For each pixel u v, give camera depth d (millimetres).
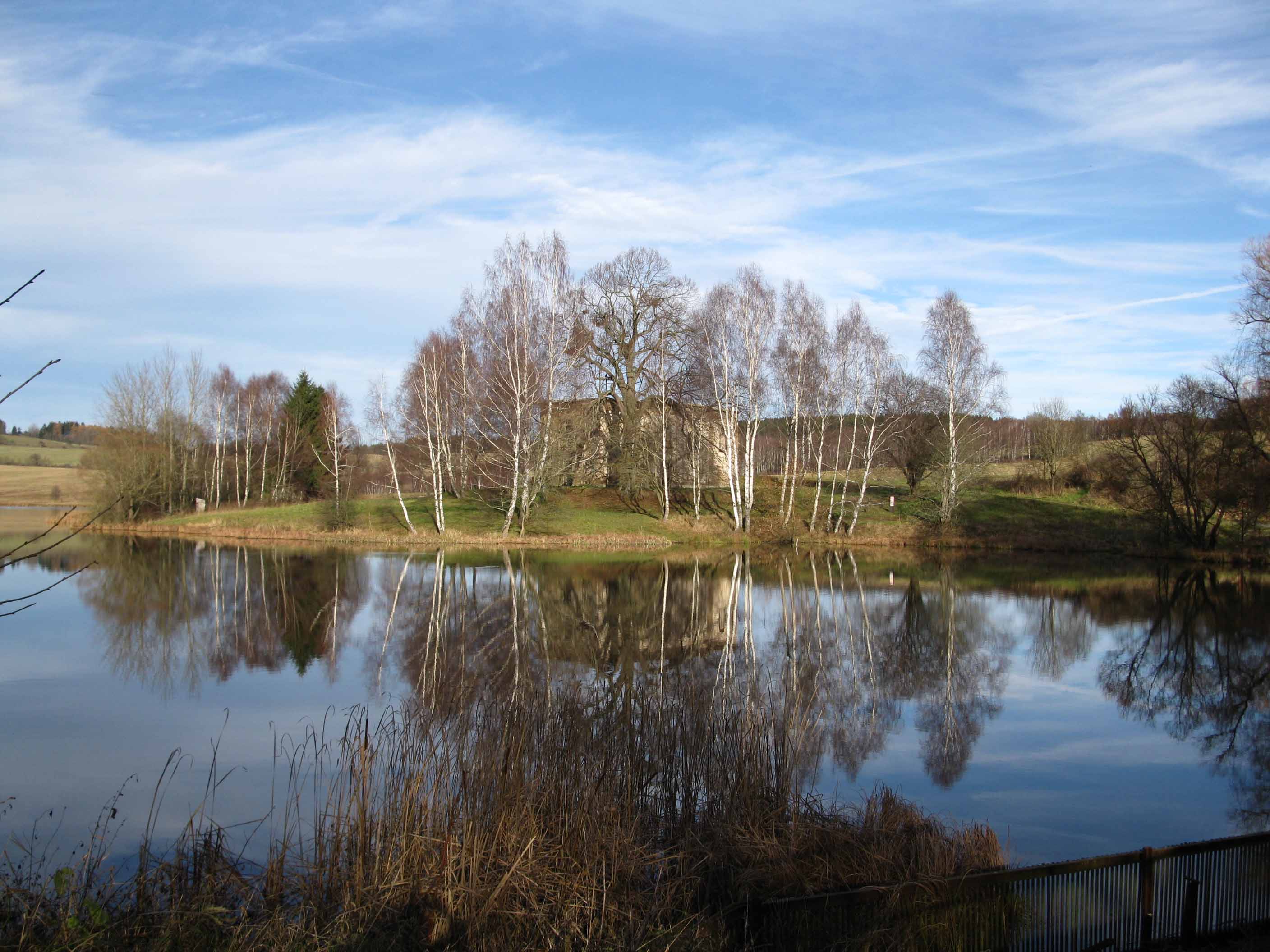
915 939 6309
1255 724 13789
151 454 49188
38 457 82500
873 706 14359
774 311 43625
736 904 6859
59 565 33094
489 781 7750
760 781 8750
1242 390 34125
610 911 6656
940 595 28016
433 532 41781
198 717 12953
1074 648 20125
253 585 27891
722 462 51250
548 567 33375
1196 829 9359
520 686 13203
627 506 47375
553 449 41844
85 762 10852
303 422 59625
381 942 6227
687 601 25578
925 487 50875
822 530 44531
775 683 15031
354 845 7223
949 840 8016
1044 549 41312
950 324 43469
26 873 7363
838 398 43906
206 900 6586
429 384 41375
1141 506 40781
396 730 9281
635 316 44875
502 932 6441
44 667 16406
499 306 37969
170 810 9148
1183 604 26703
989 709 14461
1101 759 11828
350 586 27609
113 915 6422
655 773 8805
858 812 8711
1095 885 6684
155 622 21203
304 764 10570
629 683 14461
